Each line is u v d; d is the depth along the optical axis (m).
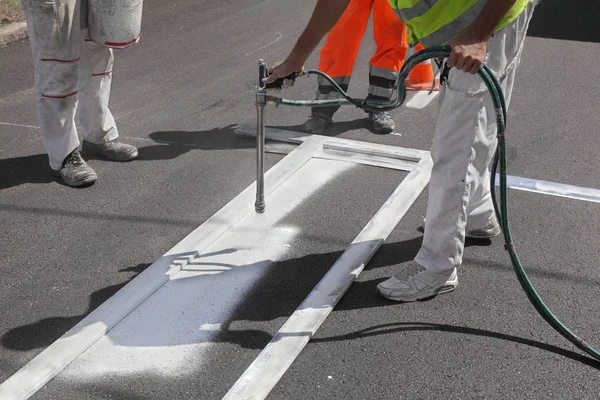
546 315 2.95
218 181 4.31
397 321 3.07
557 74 6.55
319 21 3.16
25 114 5.29
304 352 2.86
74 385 2.66
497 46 2.89
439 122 3.03
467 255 3.57
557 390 2.70
